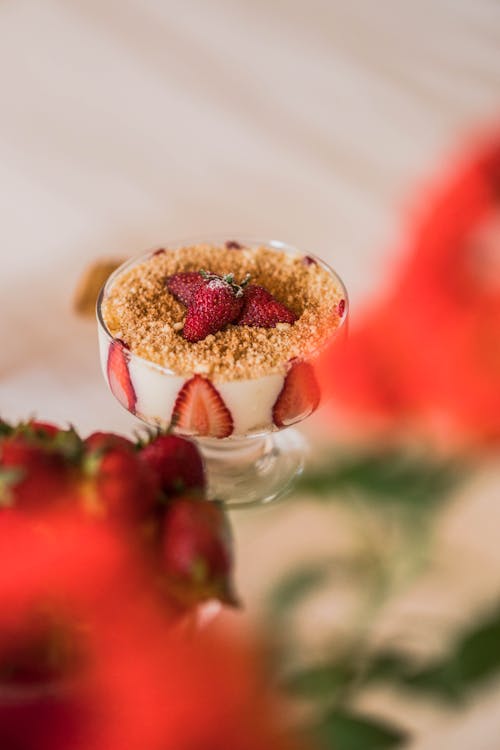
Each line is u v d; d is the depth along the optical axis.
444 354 0.68
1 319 0.71
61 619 0.54
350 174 0.81
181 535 0.54
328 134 0.85
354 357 0.68
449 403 0.66
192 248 0.69
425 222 0.77
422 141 0.84
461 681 0.56
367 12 0.97
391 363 0.68
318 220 0.78
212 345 0.63
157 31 0.95
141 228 0.78
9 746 0.54
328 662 0.56
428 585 0.59
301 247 0.76
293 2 0.98
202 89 0.89
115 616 0.54
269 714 0.55
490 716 0.55
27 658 0.54
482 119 0.86
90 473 0.54
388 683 0.56
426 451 0.64
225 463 0.66
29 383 0.68
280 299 0.67
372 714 0.55
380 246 0.76
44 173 0.82
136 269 0.68
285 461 0.66
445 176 0.80
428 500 0.62
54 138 0.85
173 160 0.83
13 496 0.53
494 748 0.54
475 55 0.92
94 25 0.96
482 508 0.62
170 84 0.90
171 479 0.57
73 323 0.71
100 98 0.89
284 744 0.54
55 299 0.73
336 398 0.67
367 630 0.58
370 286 0.73
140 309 0.65
